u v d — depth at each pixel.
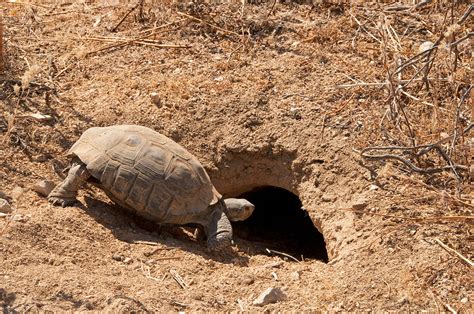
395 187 10.48
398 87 11.66
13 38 13.21
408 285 8.94
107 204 10.62
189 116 11.96
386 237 9.65
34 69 10.38
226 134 11.83
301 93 12.19
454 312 8.55
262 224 13.20
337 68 12.61
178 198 10.12
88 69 12.69
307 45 13.15
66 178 10.35
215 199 10.36
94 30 13.58
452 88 11.93
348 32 13.45
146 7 14.07
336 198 10.85
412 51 12.71
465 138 11.09
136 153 10.14
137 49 13.13
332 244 10.41
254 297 9.00
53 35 13.46
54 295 8.33
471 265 9.09
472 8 11.12
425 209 10.04
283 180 11.70
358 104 11.87
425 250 9.37
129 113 11.87
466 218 9.57
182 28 13.58
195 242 10.69
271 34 13.41
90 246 9.49
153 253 9.73
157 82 12.38
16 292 8.23
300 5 14.16
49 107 11.82
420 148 10.62
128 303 8.25
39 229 9.42
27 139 11.19
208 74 12.59
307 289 9.18
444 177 10.52
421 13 13.76
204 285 9.16
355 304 8.79
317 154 11.36
